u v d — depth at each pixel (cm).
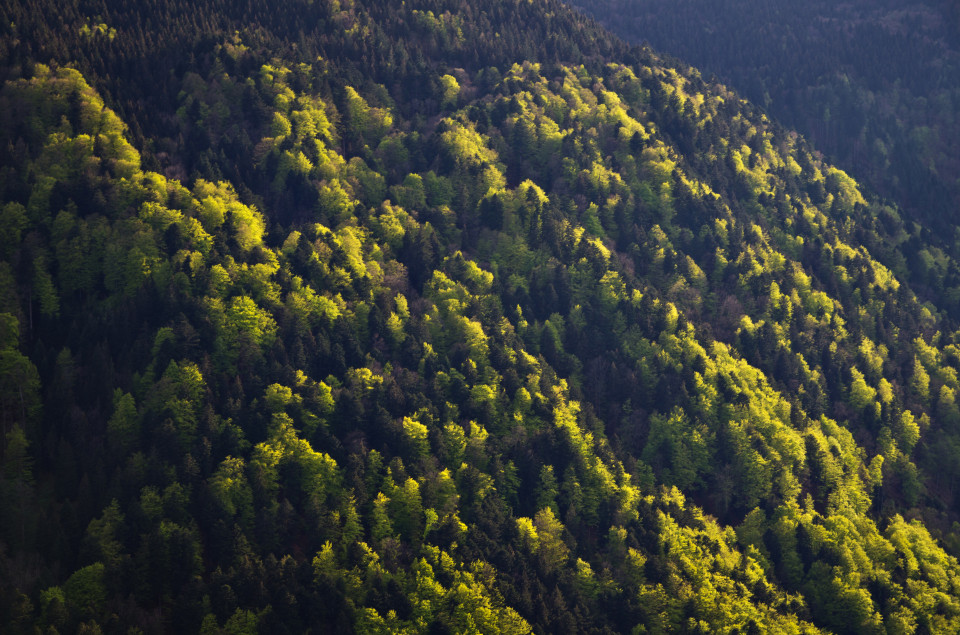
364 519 16925
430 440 18375
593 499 18588
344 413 18325
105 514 15738
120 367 18088
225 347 18775
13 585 14525
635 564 17388
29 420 17425
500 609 15875
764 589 17662
